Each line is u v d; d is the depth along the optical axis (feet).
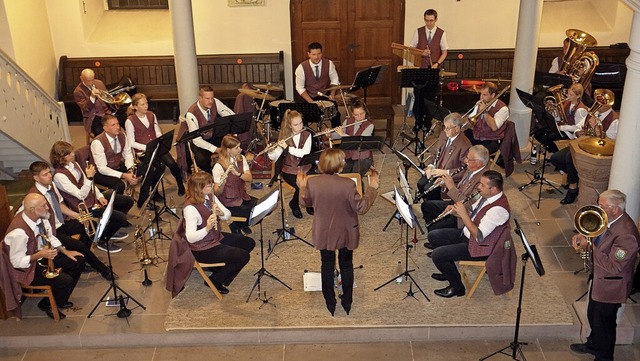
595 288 17.38
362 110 25.23
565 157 25.59
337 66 37.45
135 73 36.42
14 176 28.99
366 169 25.55
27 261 18.80
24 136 27.45
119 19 37.83
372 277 21.33
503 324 19.11
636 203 18.08
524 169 29.22
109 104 30.25
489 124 26.66
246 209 22.89
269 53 36.96
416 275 21.44
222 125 24.34
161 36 36.96
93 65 36.24
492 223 18.75
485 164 20.68
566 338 19.24
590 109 25.58
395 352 18.81
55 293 19.77
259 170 28.60
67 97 36.06
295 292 20.71
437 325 19.11
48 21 35.70
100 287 21.43
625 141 17.60
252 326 19.22
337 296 20.39
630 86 17.12
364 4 36.22
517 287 20.71
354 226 18.61
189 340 19.24
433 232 20.86
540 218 24.98
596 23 36.96
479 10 36.27
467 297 20.27
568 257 22.45
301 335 19.15
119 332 19.25
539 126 27.81
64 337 19.22
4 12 31.30
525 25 28.63
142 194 24.62
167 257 22.97
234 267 20.03
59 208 21.43
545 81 28.94
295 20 36.55
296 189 24.59
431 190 22.56
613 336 17.85
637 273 19.89
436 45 33.09
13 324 19.72
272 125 29.81
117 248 23.45
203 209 19.61
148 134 26.66
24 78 27.20
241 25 36.63
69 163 22.45
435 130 33.22
